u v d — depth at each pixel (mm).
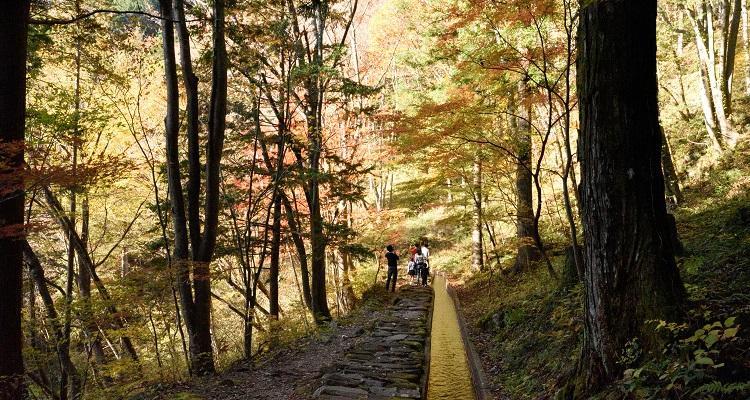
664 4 16656
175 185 8602
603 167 4027
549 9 7203
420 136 9453
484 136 9648
